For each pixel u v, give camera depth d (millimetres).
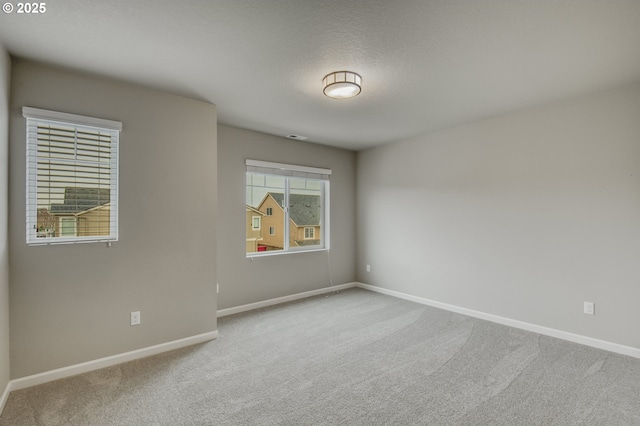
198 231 3025
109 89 2547
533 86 2713
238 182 4008
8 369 2131
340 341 3037
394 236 4730
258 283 4188
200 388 2225
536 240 3242
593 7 1661
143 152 2707
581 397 2084
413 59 2236
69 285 2383
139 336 2689
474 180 3756
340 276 5156
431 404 2025
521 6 1657
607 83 2650
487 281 3637
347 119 3646
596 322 2863
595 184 2869
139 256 2689
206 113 3076
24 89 2215
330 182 5031
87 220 2475
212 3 1626
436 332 3252
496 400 2061
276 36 1948
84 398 2100
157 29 1865
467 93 2865
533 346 2887
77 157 2432
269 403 2049
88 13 1702
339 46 2068
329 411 1963
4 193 2061
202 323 3045
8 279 2139
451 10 1689
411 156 4477
